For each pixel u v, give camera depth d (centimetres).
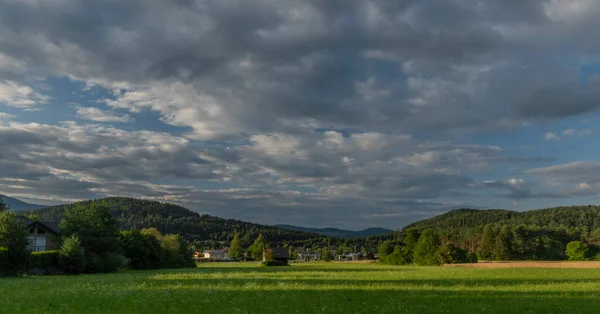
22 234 5747
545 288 3788
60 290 3322
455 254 12019
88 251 7481
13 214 5859
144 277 5478
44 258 6309
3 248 5462
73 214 8012
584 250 15675
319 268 9662
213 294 3114
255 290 3506
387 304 2623
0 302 2500
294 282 4503
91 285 3912
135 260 9312
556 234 17500
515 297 3062
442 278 5303
